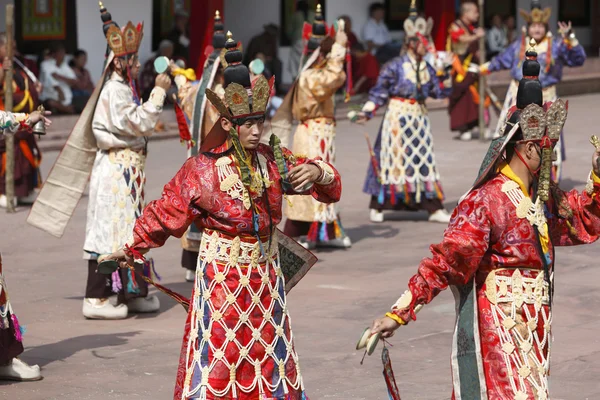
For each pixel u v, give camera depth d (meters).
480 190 8.59
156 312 15.93
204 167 9.18
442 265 8.44
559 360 12.86
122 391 11.98
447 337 14.03
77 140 15.14
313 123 19.48
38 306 16.23
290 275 9.76
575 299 15.76
